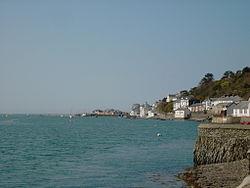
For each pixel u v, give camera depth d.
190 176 43.09
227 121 60.28
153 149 79.69
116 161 59.41
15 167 51.78
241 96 183.75
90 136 118.94
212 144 51.19
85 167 52.56
